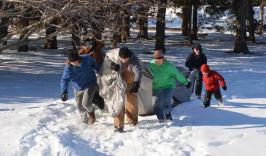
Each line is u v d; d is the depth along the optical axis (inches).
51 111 392.2
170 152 296.5
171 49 1221.7
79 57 347.9
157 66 362.3
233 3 1315.2
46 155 275.7
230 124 366.3
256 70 767.1
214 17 1557.6
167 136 334.0
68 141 297.9
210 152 299.7
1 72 746.8
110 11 495.8
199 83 462.0
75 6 450.6
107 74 355.9
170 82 365.1
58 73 742.5
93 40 396.5
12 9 475.5
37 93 535.2
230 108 422.0
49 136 306.7
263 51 1234.0
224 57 1050.1
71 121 371.2
